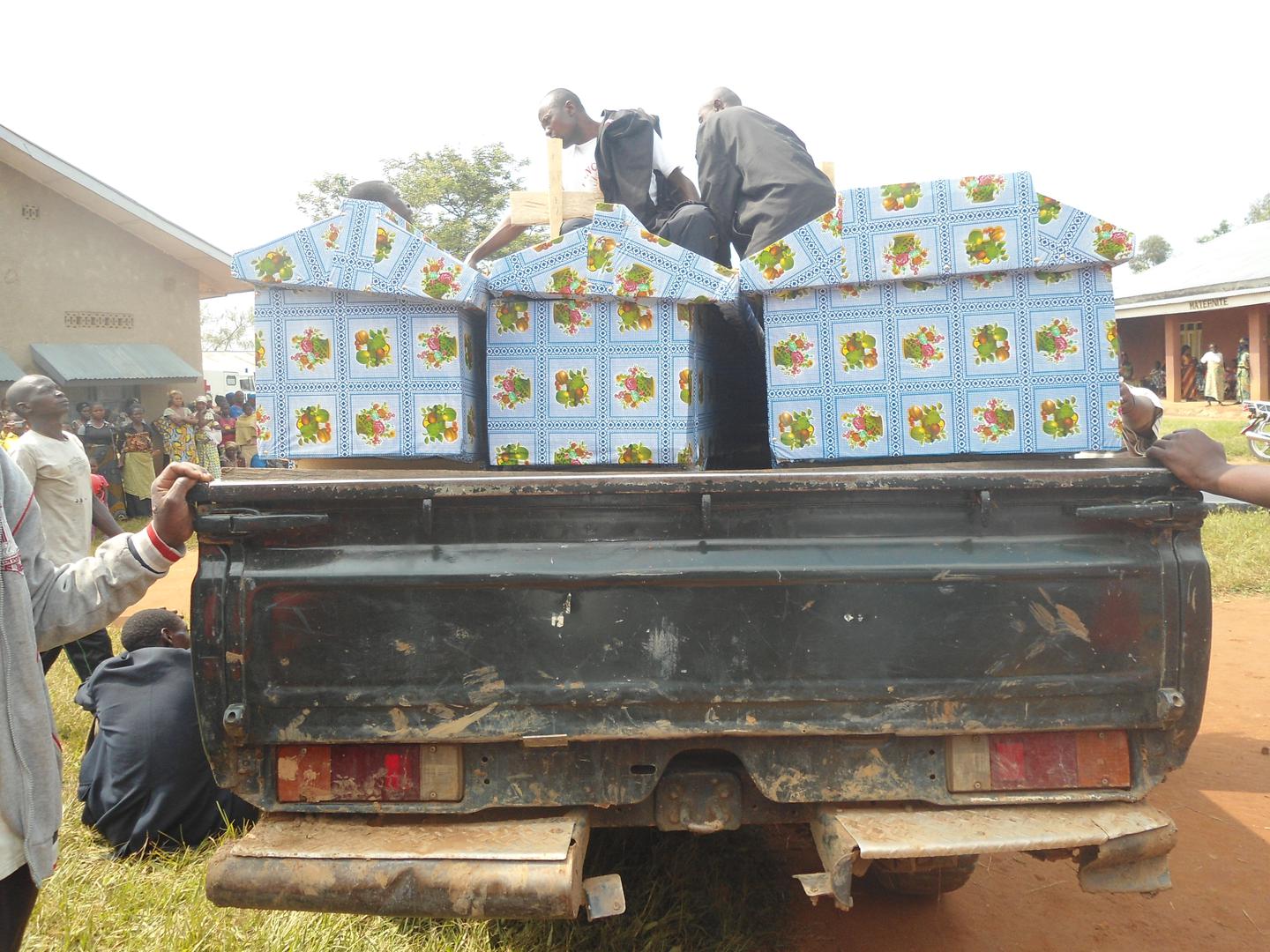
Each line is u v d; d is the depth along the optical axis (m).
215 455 15.49
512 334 2.97
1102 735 2.41
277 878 2.22
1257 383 25.08
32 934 3.06
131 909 3.22
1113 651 2.37
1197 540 2.40
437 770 2.41
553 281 2.88
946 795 2.41
